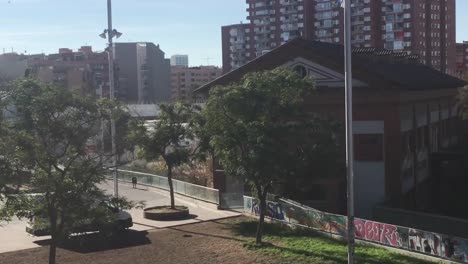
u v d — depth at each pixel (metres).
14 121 12.33
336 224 20.78
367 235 19.73
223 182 30.16
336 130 19.00
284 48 29.31
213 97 18.30
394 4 135.75
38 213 12.76
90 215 13.05
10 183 12.19
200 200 31.14
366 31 138.75
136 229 23.42
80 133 12.92
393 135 27.88
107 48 28.92
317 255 17.91
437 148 39.12
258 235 19.77
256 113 18.03
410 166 31.33
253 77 18.55
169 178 27.06
